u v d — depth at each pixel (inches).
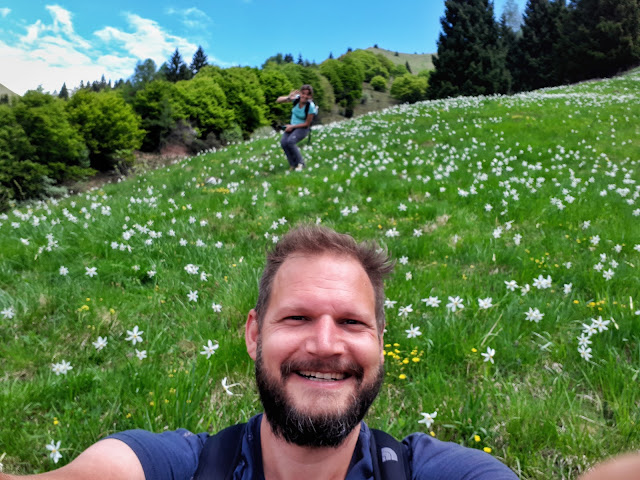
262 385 60.6
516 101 918.4
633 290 183.0
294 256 66.3
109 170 2161.7
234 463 61.7
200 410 123.7
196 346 158.9
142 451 58.7
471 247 242.7
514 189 343.3
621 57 2007.9
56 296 189.3
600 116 709.3
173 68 4397.1
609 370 127.6
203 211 326.3
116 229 281.9
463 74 2223.2
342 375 59.2
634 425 108.1
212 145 2640.3
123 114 2127.2
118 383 132.5
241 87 3046.3
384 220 298.5
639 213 288.5
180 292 203.6
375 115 926.4
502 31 2704.2
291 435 57.1
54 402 128.8
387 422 115.0
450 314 164.2
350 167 461.1
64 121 1834.4
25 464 106.7
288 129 474.6
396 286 192.4
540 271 208.5
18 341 160.1
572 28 2175.2
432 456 62.4
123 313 179.2
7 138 1627.7
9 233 284.8
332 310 60.2
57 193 1654.8
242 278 208.1
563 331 158.7
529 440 108.0
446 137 605.6
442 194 347.6
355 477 59.7
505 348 143.6
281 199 349.1
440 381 130.0
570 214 291.6
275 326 61.6
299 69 3964.1
